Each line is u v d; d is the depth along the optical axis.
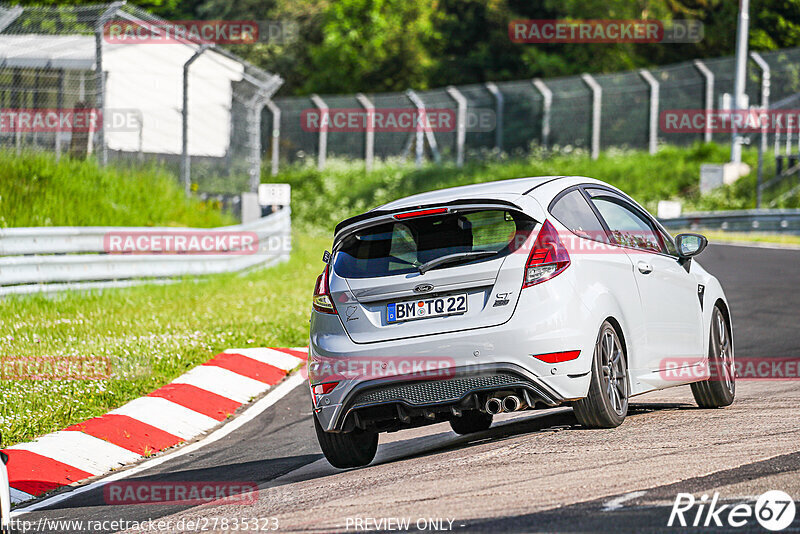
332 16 198.50
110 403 35.84
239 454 29.95
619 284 26.20
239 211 93.31
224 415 36.06
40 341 43.75
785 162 128.25
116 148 95.81
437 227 25.39
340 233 26.23
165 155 97.12
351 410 25.05
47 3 139.38
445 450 26.78
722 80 154.88
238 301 58.72
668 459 21.92
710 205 129.12
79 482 28.23
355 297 25.27
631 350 26.42
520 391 24.12
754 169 134.50
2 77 76.88
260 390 39.75
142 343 43.78
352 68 198.00
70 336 45.44
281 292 63.94
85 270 57.47
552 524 17.59
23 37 77.69
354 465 26.69
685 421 26.66
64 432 32.34
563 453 23.31
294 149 164.12
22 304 51.66
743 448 22.66
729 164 132.88
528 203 25.11
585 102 153.88
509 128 156.88
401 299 24.88
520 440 25.50
